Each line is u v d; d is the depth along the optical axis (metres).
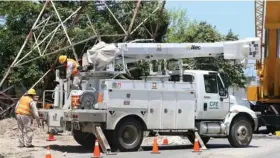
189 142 26.44
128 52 22.42
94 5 36.94
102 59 21.20
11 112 36.06
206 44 23.86
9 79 37.41
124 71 21.66
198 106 22.47
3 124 29.27
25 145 22.06
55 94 22.03
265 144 25.33
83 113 19.86
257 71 34.66
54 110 21.25
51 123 21.39
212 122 23.08
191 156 19.53
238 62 24.66
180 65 23.00
